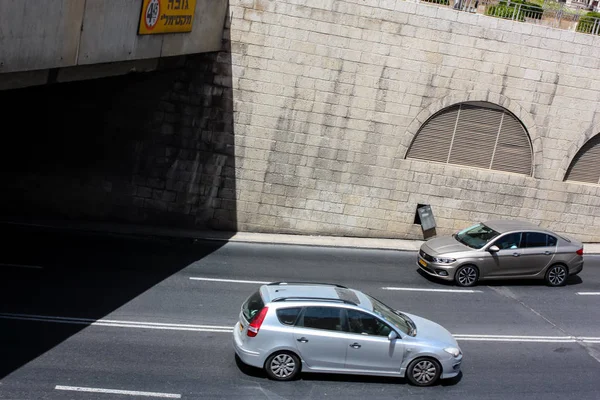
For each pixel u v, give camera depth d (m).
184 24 14.90
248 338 9.80
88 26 10.77
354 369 9.98
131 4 12.17
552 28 18.38
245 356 9.83
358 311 10.00
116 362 10.07
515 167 19.47
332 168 18.81
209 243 17.73
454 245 16.16
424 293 15.08
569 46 18.50
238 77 18.11
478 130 19.09
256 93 18.22
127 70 14.64
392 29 18.08
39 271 13.80
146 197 18.62
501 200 19.44
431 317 13.59
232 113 18.28
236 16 17.78
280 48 17.98
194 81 18.06
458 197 19.31
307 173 18.80
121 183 18.48
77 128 18.12
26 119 17.94
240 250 17.33
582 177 19.75
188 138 18.39
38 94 17.81
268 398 9.41
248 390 9.59
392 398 9.80
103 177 18.42
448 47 18.28
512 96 18.73
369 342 9.92
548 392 10.57
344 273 16.12
